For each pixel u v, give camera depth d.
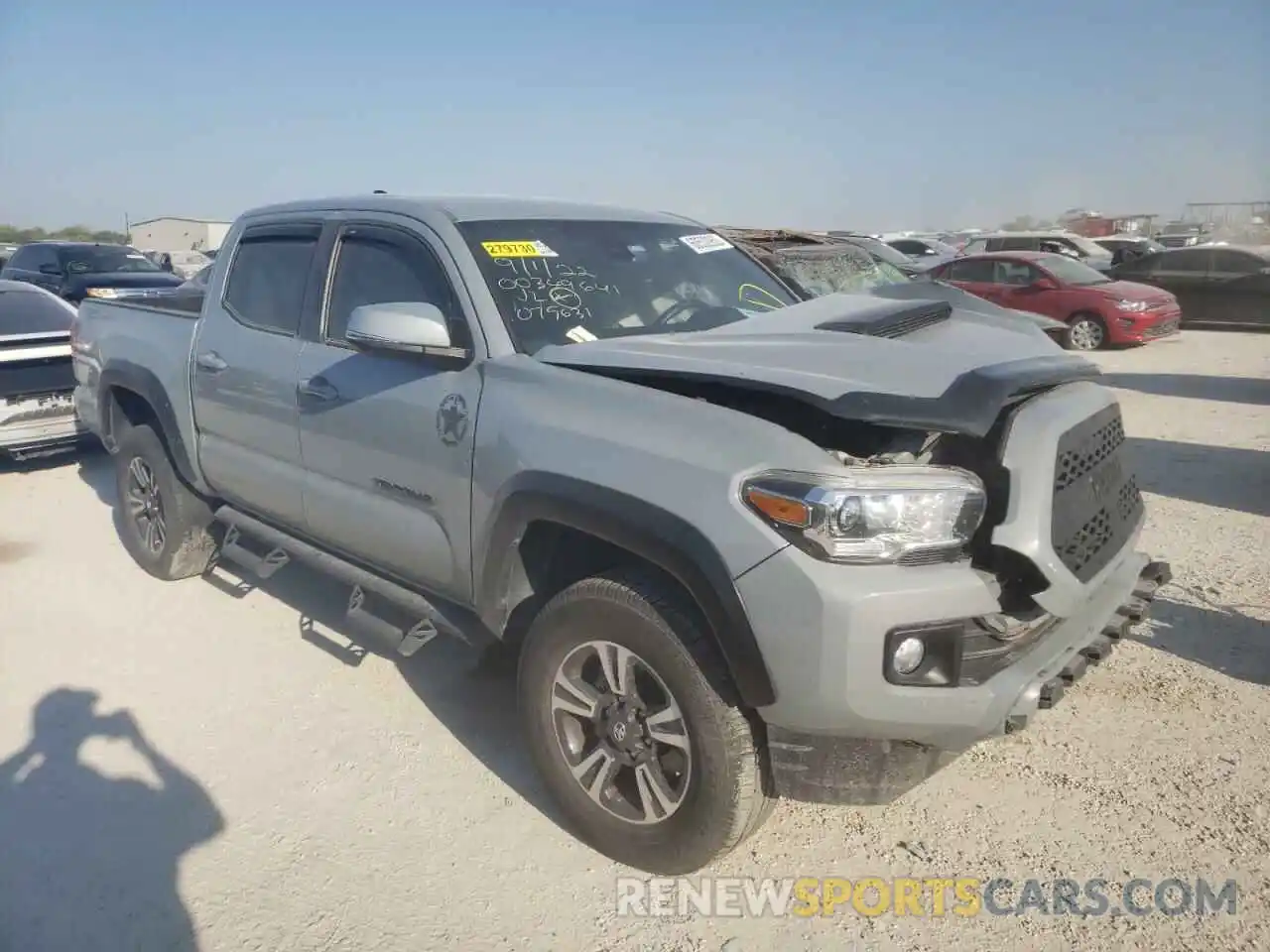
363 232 4.09
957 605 2.60
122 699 4.29
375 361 3.82
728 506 2.66
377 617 3.94
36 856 3.26
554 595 3.26
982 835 3.28
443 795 3.57
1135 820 3.32
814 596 2.53
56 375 7.75
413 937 2.88
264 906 3.02
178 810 3.50
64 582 5.68
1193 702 4.05
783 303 4.35
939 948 2.81
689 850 2.94
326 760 3.80
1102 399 3.11
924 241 25.89
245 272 4.75
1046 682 2.72
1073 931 2.85
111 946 2.87
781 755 2.76
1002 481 2.75
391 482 3.74
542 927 2.92
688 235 4.47
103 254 17.45
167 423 5.12
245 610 5.25
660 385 3.07
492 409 3.31
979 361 2.86
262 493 4.58
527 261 3.74
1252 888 2.99
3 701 4.28
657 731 2.95
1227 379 12.67
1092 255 22.66
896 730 2.61
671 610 2.85
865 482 2.59
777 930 2.89
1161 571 3.44
